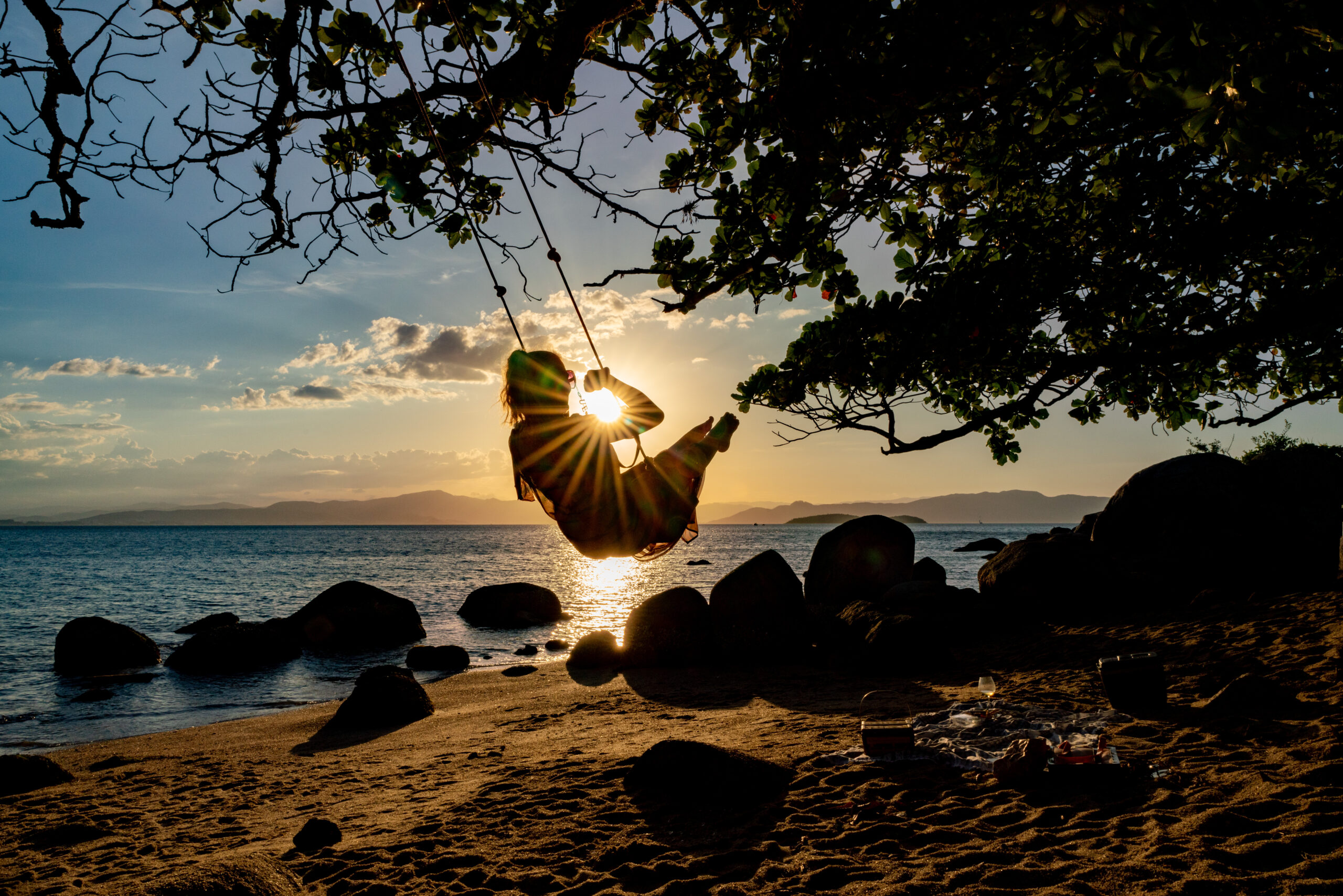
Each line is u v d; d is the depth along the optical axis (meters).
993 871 4.61
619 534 3.38
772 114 5.34
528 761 9.37
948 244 6.53
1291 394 7.64
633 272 5.32
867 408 6.14
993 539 103.75
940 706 10.32
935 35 4.43
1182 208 6.23
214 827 8.16
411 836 6.71
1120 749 6.91
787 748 8.43
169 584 51.16
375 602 26.66
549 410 3.37
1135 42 3.15
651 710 12.62
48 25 3.70
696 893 4.91
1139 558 17.69
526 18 5.08
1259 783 5.57
